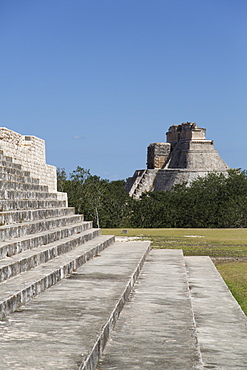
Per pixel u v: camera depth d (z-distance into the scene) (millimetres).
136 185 140250
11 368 5137
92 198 70750
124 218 74000
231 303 11734
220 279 15430
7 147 20297
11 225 12203
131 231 44812
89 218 70688
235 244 31859
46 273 9891
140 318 8375
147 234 40219
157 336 7348
